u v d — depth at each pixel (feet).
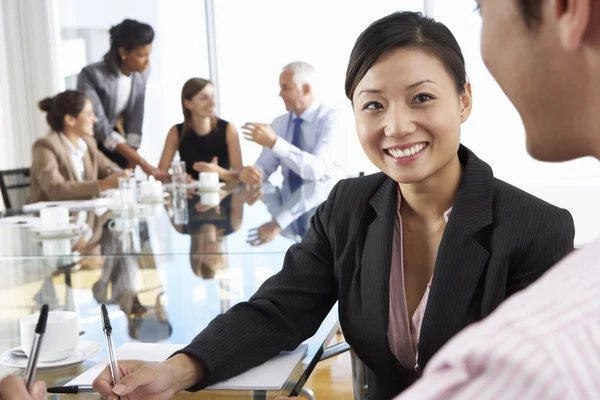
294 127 14.23
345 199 4.43
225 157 14.65
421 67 3.72
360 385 5.62
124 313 5.18
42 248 7.26
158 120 19.04
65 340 4.20
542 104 1.19
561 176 16.65
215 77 18.83
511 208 3.83
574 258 1.09
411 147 3.80
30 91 19.15
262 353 4.08
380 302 4.02
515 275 3.76
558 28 1.12
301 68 14.02
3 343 4.57
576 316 0.95
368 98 3.84
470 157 4.03
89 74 16.90
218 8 18.62
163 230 8.20
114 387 3.51
